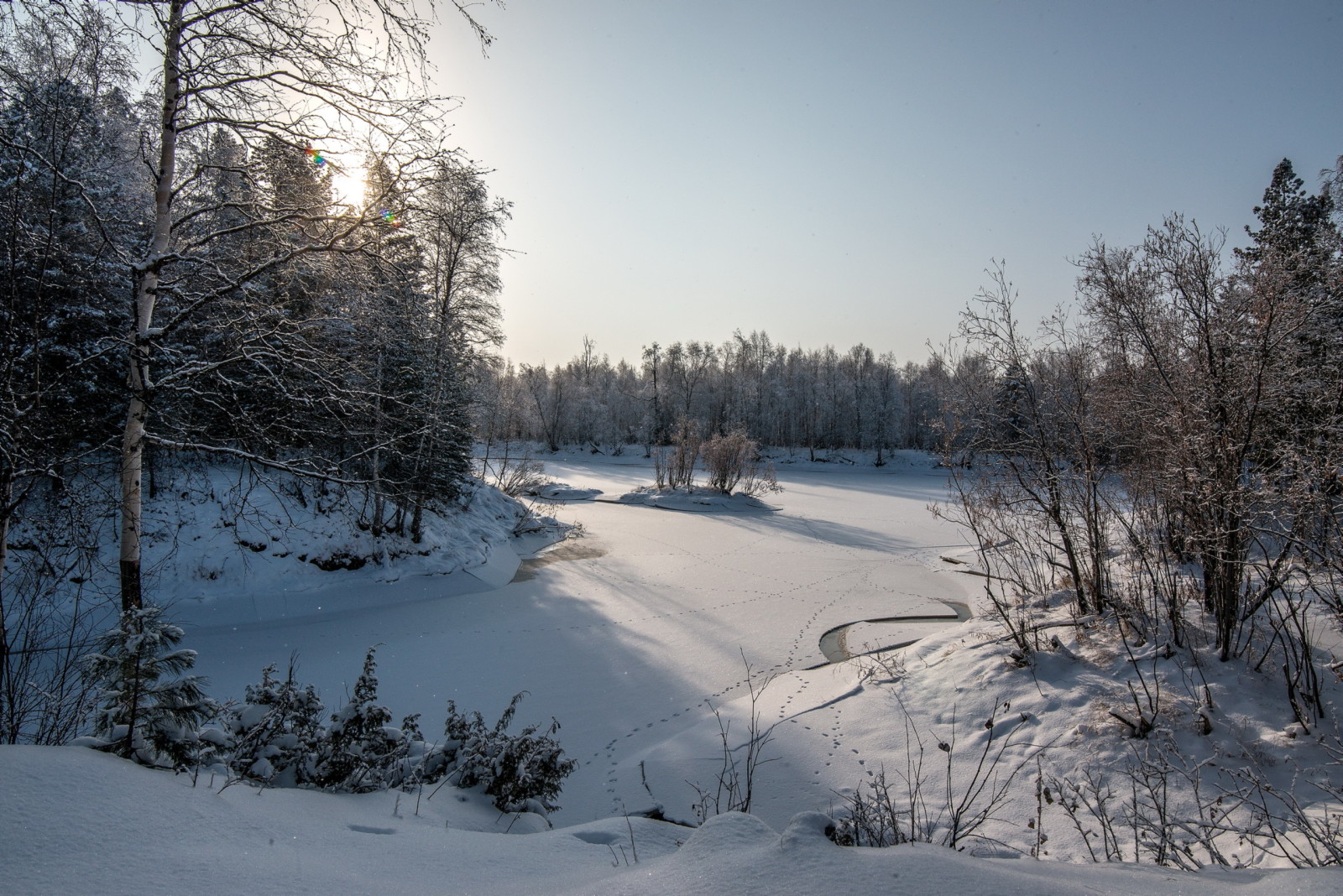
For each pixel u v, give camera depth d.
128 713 2.93
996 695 7.14
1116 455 8.34
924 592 14.99
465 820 3.90
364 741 3.85
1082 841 4.61
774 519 27.14
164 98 5.09
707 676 9.74
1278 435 6.38
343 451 9.55
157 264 5.04
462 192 7.40
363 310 6.21
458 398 16.55
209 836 2.32
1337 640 6.51
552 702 8.78
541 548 20.70
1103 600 8.22
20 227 4.81
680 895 1.98
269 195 5.64
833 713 7.63
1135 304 7.55
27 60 4.76
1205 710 5.82
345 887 2.14
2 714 4.37
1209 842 3.74
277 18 5.01
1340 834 3.57
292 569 13.78
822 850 2.24
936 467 54.53
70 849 1.93
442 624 12.52
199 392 5.52
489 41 5.34
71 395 6.59
